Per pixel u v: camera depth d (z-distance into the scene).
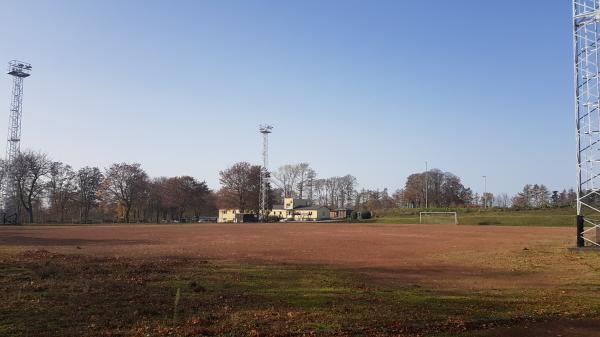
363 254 25.17
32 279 13.58
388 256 24.05
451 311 10.23
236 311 9.99
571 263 20.05
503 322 9.41
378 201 156.62
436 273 17.45
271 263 19.83
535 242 33.50
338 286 13.41
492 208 105.25
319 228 63.38
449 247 29.88
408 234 46.56
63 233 47.69
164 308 10.20
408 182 148.62
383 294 12.22
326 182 162.00
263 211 113.75
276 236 43.19
